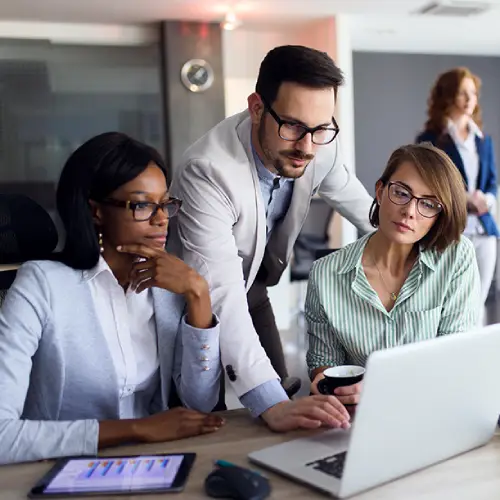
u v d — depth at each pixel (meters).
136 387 1.49
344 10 5.35
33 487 1.05
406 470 1.08
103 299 1.44
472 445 1.19
